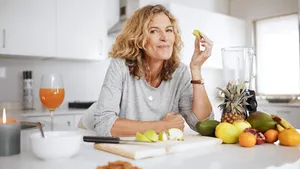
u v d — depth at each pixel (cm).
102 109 108
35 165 63
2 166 62
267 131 88
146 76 123
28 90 277
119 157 70
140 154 68
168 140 84
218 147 83
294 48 377
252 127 92
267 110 355
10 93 281
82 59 300
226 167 61
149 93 121
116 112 111
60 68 307
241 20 423
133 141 80
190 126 124
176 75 128
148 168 60
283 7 385
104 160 67
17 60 284
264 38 411
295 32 376
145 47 116
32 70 291
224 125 89
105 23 317
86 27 292
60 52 274
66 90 309
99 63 334
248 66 103
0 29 244
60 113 253
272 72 400
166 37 115
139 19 117
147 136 82
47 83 114
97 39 300
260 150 78
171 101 126
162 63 124
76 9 285
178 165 63
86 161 66
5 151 71
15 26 251
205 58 116
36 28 261
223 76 105
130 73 119
